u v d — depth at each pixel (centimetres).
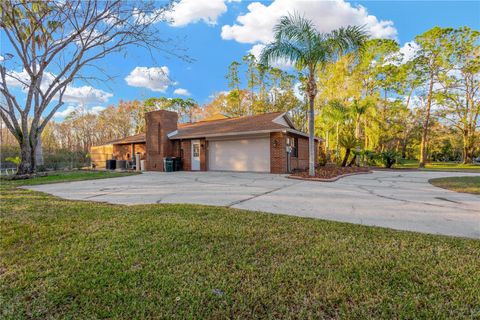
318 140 1748
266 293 198
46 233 336
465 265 238
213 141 1464
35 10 827
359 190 696
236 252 273
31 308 184
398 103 2456
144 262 251
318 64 967
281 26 938
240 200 564
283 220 388
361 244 291
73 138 3484
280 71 2902
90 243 302
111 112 3569
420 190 697
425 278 217
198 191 702
